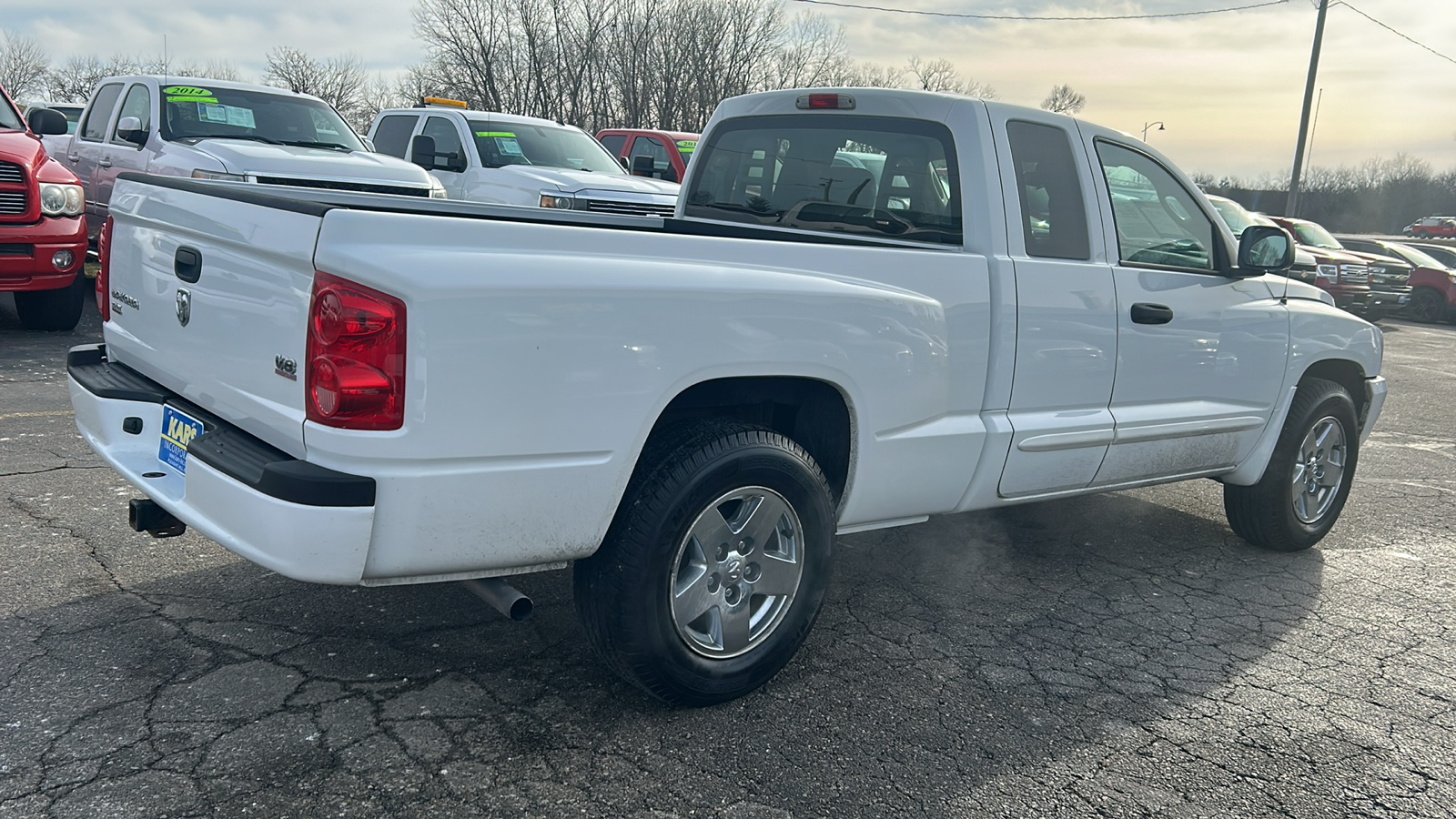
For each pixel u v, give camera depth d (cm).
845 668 361
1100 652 388
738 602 325
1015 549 505
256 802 261
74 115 1894
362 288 255
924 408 361
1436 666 393
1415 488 689
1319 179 7162
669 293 292
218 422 309
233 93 1044
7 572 389
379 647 349
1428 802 299
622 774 285
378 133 1357
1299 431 508
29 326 897
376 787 271
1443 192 7119
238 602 377
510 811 265
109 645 338
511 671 339
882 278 347
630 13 4547
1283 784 303
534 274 271
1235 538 550
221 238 293
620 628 300
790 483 325
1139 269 430
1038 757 309
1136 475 452
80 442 562
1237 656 392
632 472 304
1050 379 400
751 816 270
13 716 292
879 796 283
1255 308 482
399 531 266
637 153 1498
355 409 257
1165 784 299
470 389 264
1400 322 2223
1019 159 397
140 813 254
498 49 4628
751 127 466
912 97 407
